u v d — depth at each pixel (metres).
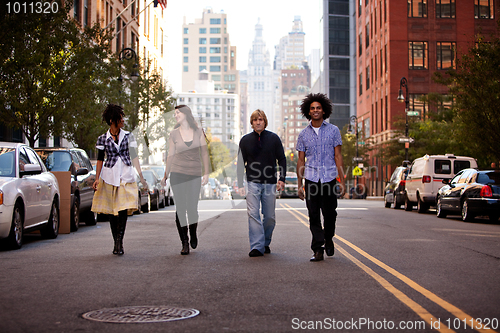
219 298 5.60
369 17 59.16
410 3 50.16
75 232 13.33
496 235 12.56
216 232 12.72
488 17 50.34
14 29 16.31
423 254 9.01
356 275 6.95
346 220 16.95
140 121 29.03
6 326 4.51
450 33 50.12
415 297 5.65
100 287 6.15
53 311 5.04
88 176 15.13
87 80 19.22
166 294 5.79
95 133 22.72
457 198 17.77
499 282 6.50
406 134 35.12
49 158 13.84
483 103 20.34
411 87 49.91
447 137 34.22
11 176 9.95
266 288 6.12
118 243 8.95
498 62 20.36
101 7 35.91
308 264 7.87
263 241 8.72
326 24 103.75
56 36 17.80
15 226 9.57
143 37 50.31
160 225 15.07
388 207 27.31
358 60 65.62
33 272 7.15
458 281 6.56
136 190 9.07
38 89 17.39
